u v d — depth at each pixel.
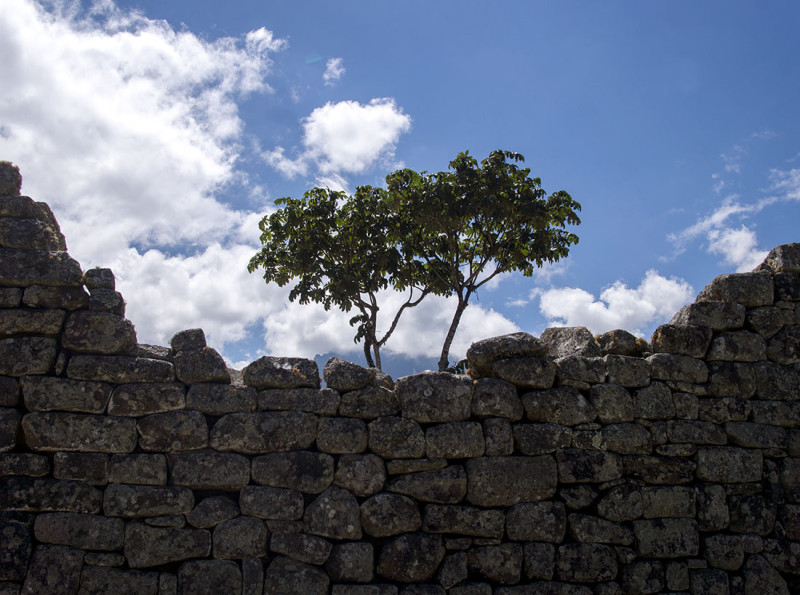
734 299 8.12
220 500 6.74
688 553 7.30
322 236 14.10
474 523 6.95
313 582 6.59
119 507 6.54
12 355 6.69
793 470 7.72
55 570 6.33
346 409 7.08
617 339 7.89
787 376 7.98
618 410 7.50
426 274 14.86
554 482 7.19
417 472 7.02
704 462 7.57
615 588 7.06
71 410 6.69
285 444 6.91
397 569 6.73
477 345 7.54
